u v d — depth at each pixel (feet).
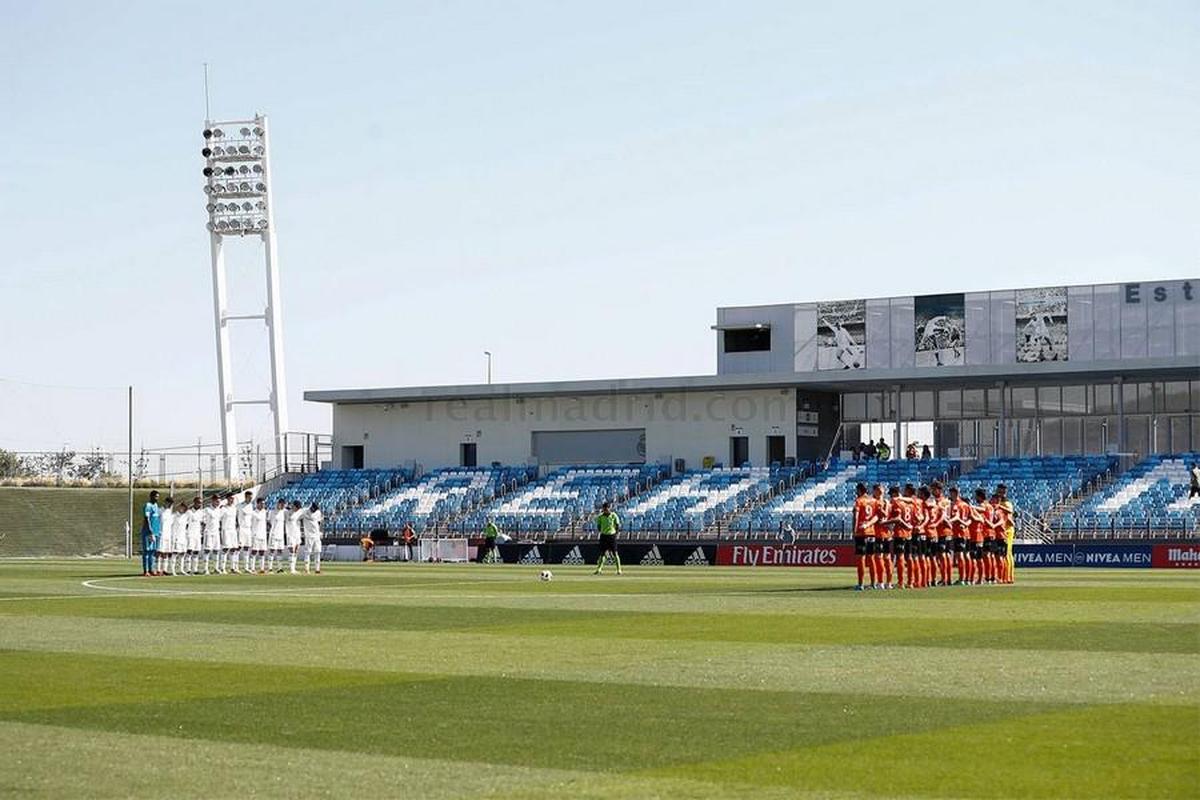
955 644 87.61
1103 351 298.35
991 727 56.65
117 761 51.60
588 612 118.62
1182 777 47.44
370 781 47.91
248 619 113.29
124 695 67.97
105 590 158.92
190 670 77.71
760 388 307.78
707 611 118.73
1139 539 245.45
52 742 55.42
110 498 344.69
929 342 310.45
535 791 46.24
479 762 50.98
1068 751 51.75
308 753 52.90
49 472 353.72
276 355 359.25
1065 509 267.39
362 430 351.87
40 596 146.20
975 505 170.60
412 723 59.06
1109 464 278.87
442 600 137.39
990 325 306.76
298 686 70.59
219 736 56.54
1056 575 194.80
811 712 60.90
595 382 319.06
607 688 68.69
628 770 49.37
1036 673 72.59
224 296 361.92
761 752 52.24
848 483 289.33
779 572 219.00
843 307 317.83
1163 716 58.85
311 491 339.98
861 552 154.30
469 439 339.36
